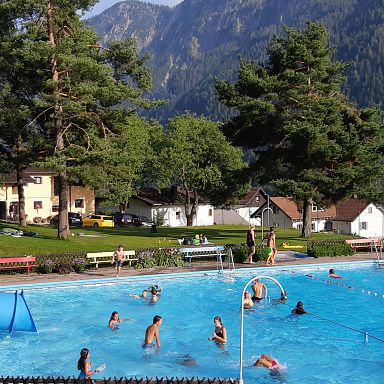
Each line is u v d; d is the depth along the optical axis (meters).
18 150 42.38
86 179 38.12
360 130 44.38
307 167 43.12
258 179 46.44
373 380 15.31
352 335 19.50
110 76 39.06
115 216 70.69
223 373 15.84
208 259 34.38
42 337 19.03
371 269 32.38
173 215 82.81
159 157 72.56
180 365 16.48
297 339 19.02
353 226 91.56
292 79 41.84
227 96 44.28
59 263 29.59
